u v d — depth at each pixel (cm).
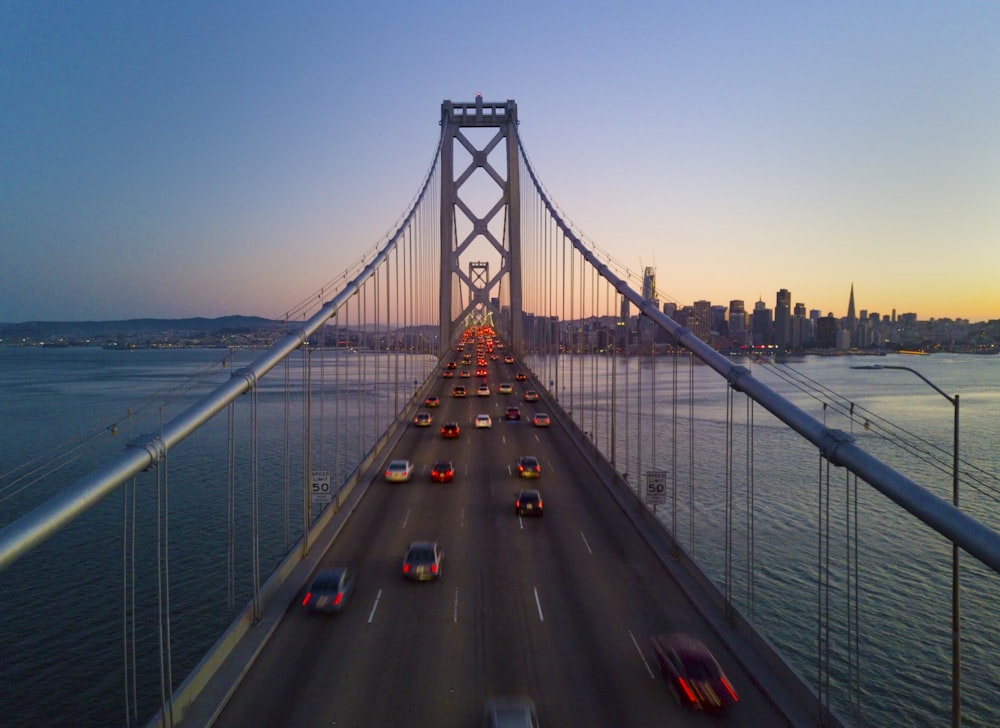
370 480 3344
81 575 3039
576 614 1791
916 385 11781
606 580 2041
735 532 3681
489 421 4931
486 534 2498
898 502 1121
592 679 1448
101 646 2438
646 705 1348
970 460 5450
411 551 2097
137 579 2994
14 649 2412
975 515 3978
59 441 6144
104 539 3491
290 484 4638
